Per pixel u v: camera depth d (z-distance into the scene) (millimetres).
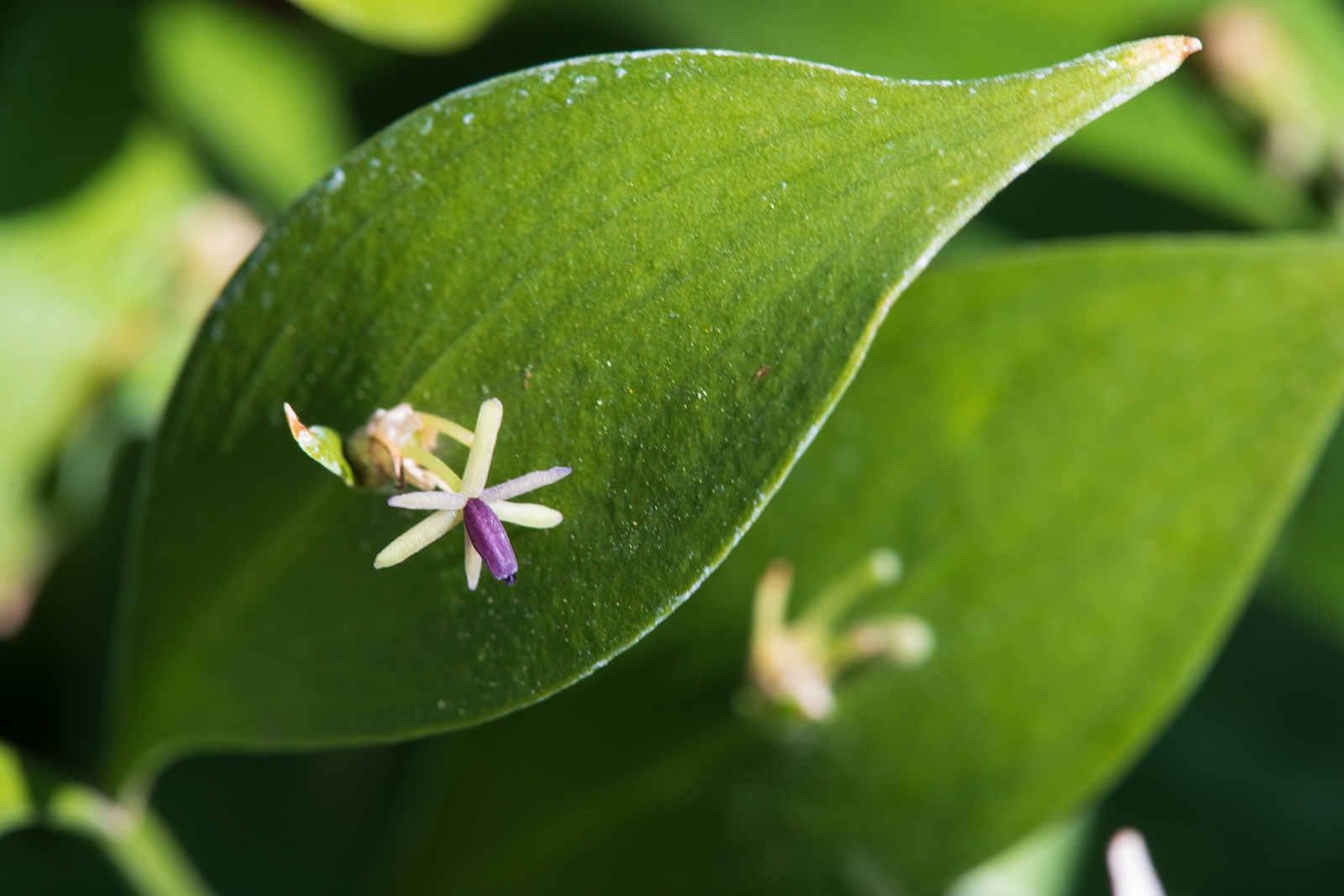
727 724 229
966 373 223
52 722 283
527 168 189
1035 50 321
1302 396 220
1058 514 225
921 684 228
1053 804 229
